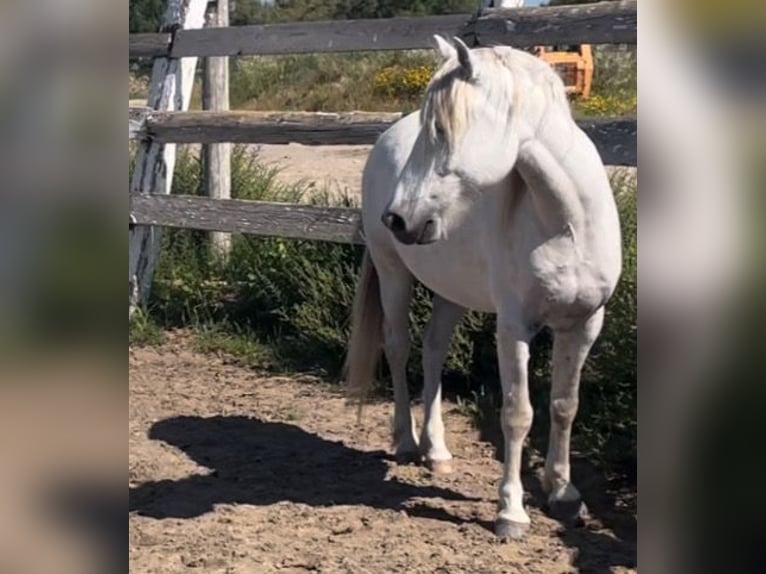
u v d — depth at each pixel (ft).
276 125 19.33
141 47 21.79
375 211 13.51
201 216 20.22
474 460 14.02
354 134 18.49
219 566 10.49
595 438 13.73
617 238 10.61
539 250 10.29
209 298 21.42
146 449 14.61
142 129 21.08
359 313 14.14
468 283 11.73
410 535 11.27
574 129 10.21
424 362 13.78
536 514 11.89
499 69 9.57
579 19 15.80
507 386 10.90
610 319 14.08
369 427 15.58
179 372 18.51
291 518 11.89
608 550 10.87
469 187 9.36
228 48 20.53
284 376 18.19
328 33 18.94
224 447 14.73
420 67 57.52
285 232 19.12
